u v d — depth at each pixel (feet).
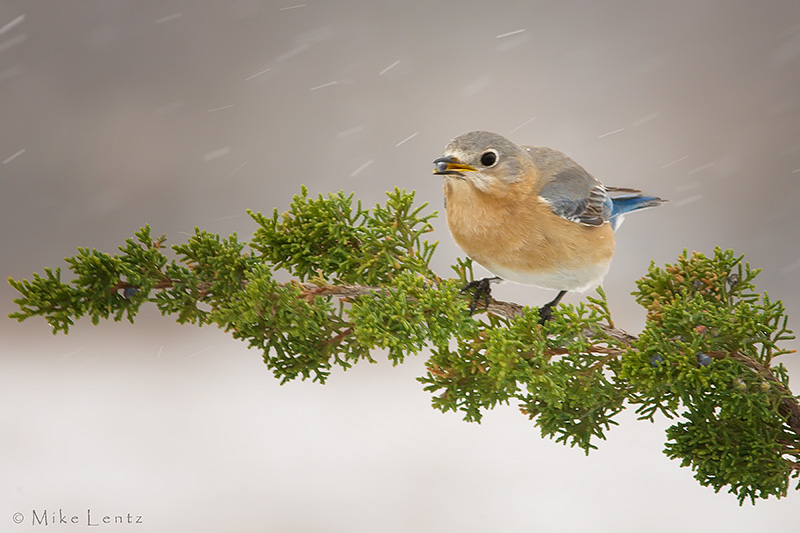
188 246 16.22
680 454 16.16
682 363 16.12
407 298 16.20
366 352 16.20
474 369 16.17
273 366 16.20
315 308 16.19
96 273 16.17
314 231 16.30
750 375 16.14
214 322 16.17
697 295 16.19
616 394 16.17
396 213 16.31
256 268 16.21
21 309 16.16
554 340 16.17
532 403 16.20
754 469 16.14
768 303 16.15
